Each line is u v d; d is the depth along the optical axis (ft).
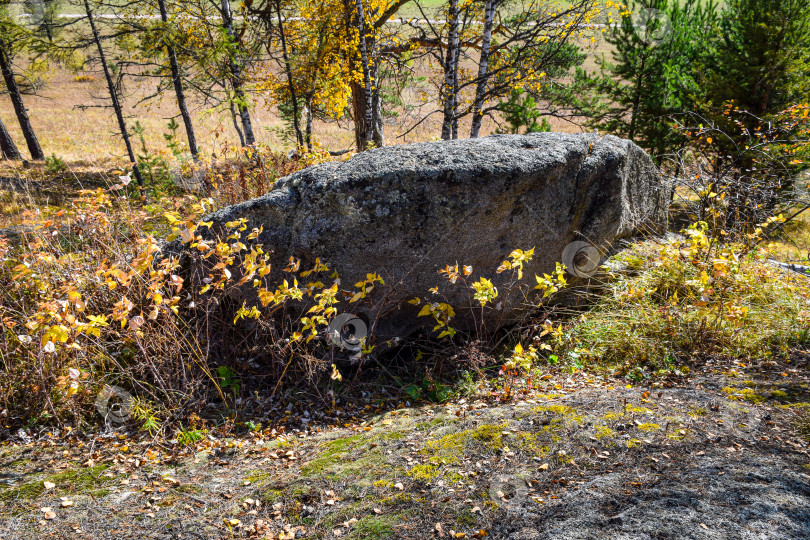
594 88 44.29
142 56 46.16
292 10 43.27
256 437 11.22
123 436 10.84
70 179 51.13
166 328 11.98
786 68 32.48
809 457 8.21
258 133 64.85
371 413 12.65
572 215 15.88
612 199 16.43
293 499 8.43
